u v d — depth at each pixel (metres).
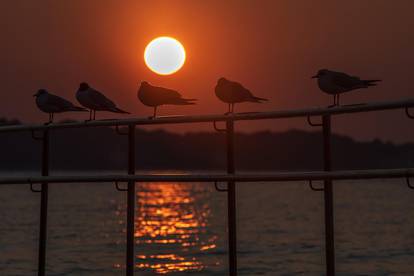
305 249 33.22
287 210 62.56
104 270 26.25
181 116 13.41
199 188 123.38
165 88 13.88
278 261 28.80
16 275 24.88
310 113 11.98
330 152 12.42
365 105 11.26
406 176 10.79
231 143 13.36
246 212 60.50
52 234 40.25
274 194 93.00
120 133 14.39
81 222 49.12
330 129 12.43
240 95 13.08
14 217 52.94
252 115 12.72
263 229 44.34
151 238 38.66
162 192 106.62
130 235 14.20
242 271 26.23
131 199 14.18
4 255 30.17
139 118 13.77
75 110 14.92
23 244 34.72
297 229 44.19
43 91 15.12
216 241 37.28
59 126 14.86
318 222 49.28
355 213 57.31
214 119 13.10
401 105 10.84
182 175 13.36
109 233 41.34
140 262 28.47
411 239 37.16
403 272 25.97
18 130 15.49
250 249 33.31
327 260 12.41
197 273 25.78
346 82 12.09
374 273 25.84
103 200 79.81
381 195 86.12
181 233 41.97
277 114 12.39
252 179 12.55
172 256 30.50
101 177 14.22
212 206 70.19
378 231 42.00
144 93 13.83
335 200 76.94
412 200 74.38
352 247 33.91
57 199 79.25
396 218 51.69
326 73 12.27
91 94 14.51
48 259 28.94
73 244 35.03
